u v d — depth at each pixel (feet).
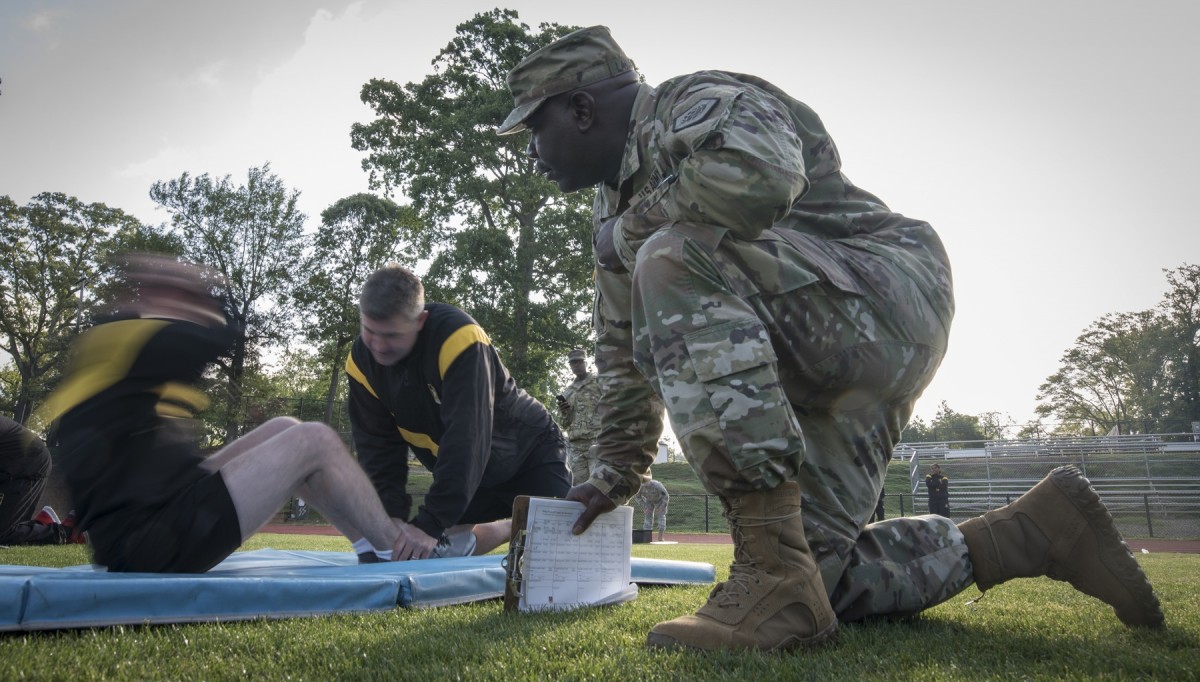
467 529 13.39
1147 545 61.67
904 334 7.00
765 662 4.94
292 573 8.34
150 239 112.88
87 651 5.24
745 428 5.55
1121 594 6.85
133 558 7.71
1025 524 7.22
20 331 161.89
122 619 6.30
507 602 7.64
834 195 7.74
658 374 5.99
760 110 6.37
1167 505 106.63
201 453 8.62
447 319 12.48
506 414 14.28
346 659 5.05
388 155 108.17
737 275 6.23
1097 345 228.43
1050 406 236.84
